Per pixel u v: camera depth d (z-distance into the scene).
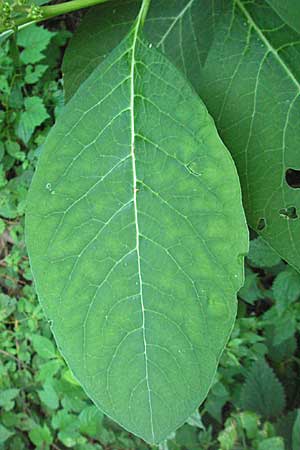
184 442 0.80
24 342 0.96
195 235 0.31
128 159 0.32
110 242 0.32
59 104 0.91
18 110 0.92
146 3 0.34
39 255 0.32
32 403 0.97
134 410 0.32
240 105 0.35
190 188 0.31
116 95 0.32
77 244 0.32
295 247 0.34
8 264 0.96
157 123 0.32
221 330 0.31
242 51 0.36
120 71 0.33
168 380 0.31
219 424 0.85
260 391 0.80
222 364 0.82
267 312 0.80
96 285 0.32
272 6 0.33
